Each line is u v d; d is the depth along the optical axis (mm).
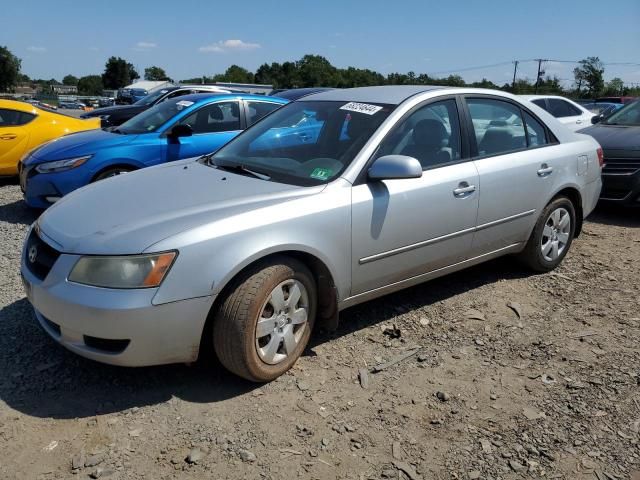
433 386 3303
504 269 5156
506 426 2959
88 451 2670
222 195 3328
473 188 4102
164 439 2771
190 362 3059
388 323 4047
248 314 3016
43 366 3350
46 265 3043
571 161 4965
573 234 5250
